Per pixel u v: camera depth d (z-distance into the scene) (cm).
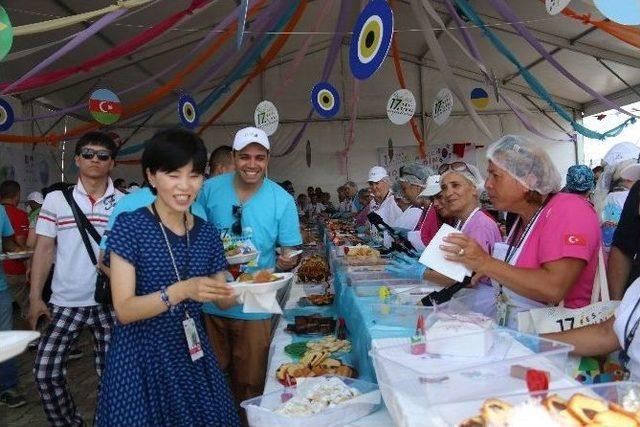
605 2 176
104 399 162
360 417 165
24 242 505
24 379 421
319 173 1284
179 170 158
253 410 168
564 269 165
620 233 239
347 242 507
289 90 1264
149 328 164
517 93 1220
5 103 576
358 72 355
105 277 221
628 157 357
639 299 150
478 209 257
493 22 853
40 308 288
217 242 184
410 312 182
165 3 618
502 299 195
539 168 176
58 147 984
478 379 113
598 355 167
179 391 165
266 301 181
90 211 281
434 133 1254
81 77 834
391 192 547
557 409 94
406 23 1004
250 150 259
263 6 568
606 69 948
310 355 233
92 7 573
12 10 546
